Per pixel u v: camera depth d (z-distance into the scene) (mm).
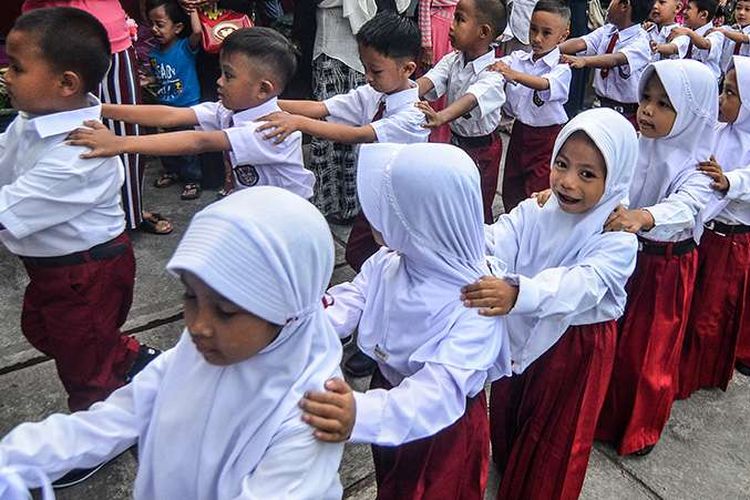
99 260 2035
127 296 2215
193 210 3855
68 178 1851
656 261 2307
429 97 3285
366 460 2320
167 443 1166
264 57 2221
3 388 2518
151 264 3336
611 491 2285
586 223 1854
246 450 1107
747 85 2498
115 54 3018
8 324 2875
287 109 2689
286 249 1013
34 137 1888
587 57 3973
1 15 4031
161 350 2754
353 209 3814
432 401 1371
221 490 1122
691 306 2672
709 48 5000
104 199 1979
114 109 2375
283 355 1114
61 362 2156
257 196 1053
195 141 2076
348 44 3545
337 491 1182
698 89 2201
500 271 1671
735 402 2760
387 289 1560
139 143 1956
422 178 1390
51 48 1811
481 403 1643
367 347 1589
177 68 3787
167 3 3678
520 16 4887
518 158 3715
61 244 1964
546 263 1907
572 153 1793
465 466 1617
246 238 989
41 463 1156
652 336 2338
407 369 1529
